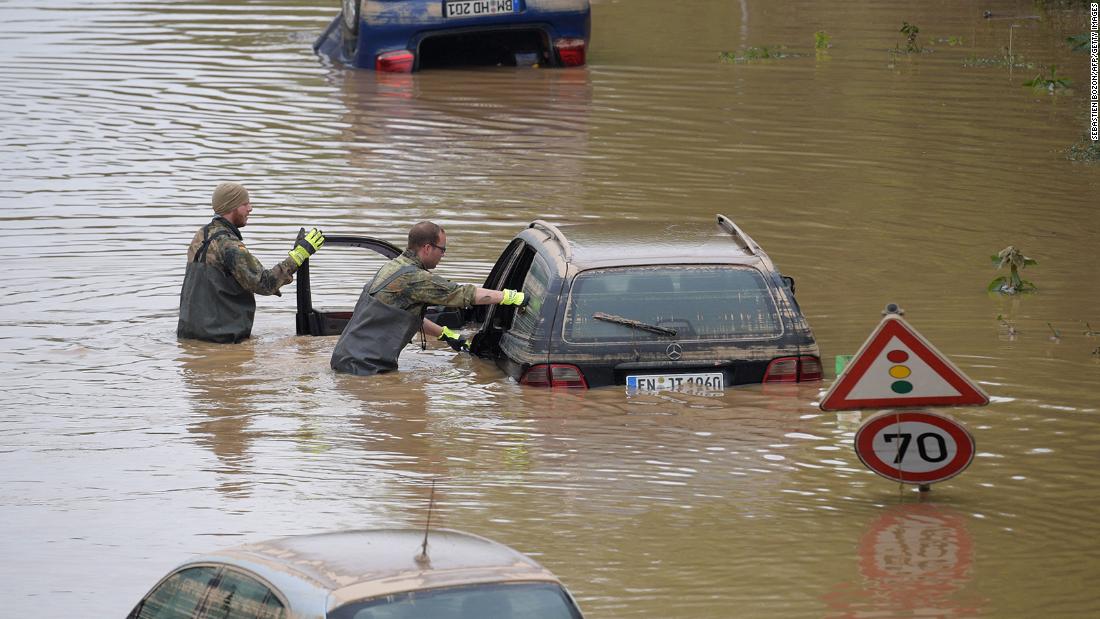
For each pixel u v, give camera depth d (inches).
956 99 2861.7
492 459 1094.4
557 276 1318.9
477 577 581.6
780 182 2210.9
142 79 3166.8
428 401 1270.9
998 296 1606.8
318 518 965.2
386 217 2017.7
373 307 1387.8
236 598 605.6
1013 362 1343.5
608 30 3892.7
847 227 1939.0
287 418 1221.1
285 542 641.6
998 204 2069.4
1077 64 3228.3
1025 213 2018.9
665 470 1064.8
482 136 2581.2
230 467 1082.1
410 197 2135.8
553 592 582.2
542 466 1075.3
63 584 855.7
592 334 1295.5
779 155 2401.6
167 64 3346.5
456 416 1219.2
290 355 1459.2
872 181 2215.8
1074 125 2613.2
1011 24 3875.5
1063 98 2854.3
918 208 2052.2
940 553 891.4
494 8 3248.0
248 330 1534.2
